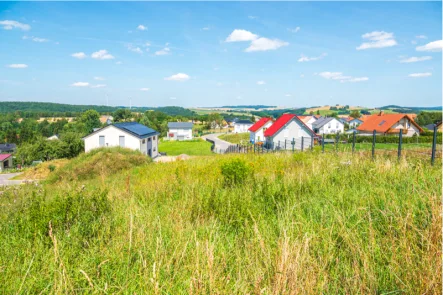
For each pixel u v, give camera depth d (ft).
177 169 33.86
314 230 10.75
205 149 180.96
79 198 15.85
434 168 20.08
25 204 17.69
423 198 11.84
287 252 7.53
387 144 92.79
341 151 43.98
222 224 13.01
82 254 9.96
